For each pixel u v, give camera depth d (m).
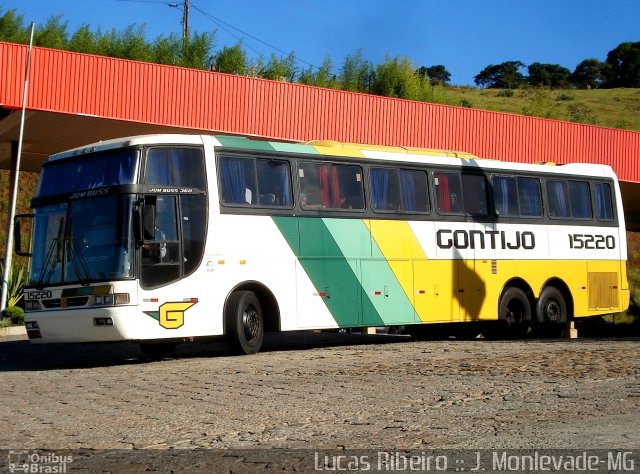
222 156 17.22
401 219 20.11
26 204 47.22
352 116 36.47
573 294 23.67
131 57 53.03
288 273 17.92
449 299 20.83
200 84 32.84
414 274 20.19
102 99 30.95
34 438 9.03
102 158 16.39
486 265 21.67
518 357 15.05
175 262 16.22
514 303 22.38
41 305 16.34
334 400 10.80
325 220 18.72
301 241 18.23
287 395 11.30
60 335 16.11
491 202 22.06
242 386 12.29
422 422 9.23
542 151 42.06
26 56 29.73
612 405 9.85
